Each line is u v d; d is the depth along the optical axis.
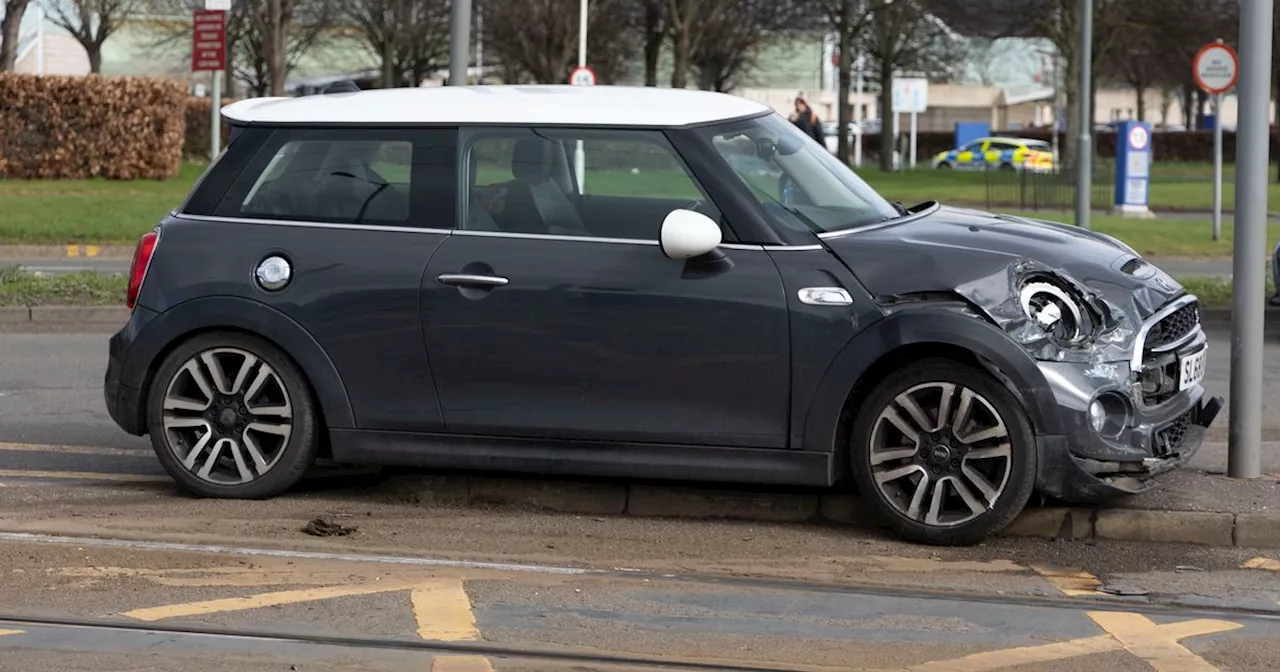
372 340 12.71
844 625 9.95
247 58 116.44
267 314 12.89
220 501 13.20
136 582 10.70
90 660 9.09
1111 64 117.25
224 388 13.16
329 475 14.27
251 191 13.24
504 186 12.70
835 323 11.80
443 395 12.64
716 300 12.03
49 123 58.53
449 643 9.45
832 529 12.56
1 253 39.47
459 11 24.64
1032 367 11.45
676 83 91.06
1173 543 12.12
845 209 12.78
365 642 9.46
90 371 20.95
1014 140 123.69
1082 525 12.23
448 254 12.59
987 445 11.68
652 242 12.28
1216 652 9.47
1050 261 11.90
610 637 9.64
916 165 134.38
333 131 13.18
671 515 13.04
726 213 12.20
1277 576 11.28
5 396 18.88
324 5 105.25
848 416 12.16
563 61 94.38
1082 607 10.43
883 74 102.19
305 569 11.09
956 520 11.84
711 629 9.83
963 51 106.56
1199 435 12.62
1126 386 11.58
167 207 48.72
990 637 9.74
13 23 77.56
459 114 12.94
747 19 100.12
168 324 13.06
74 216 44.78
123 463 14.97
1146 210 54.28
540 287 12.34
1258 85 13.05
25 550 11.45
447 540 12.07
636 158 12.50
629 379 12.23
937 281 11.67
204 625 9.76
